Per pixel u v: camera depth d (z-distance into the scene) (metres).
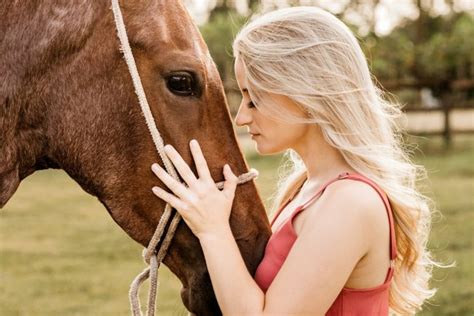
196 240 2.10
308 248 1.93
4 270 6.20
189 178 2.00
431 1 22.44
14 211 9.29
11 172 2.10
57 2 2.06
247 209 2.11
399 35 16.30
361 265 1.98
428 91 16.38
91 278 5.98
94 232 7.94
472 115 17.94
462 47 14.88
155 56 2.01
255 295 1.94
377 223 1.96
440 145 14.37
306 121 2.05
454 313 4.81
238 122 2.17
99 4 2.04
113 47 2.03
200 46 2.07
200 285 2.10
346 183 1.99
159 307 5.08
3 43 2.06
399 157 2.24
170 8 2.06
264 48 2.03
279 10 2.11
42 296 5.43
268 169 11.88
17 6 2.06
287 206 2.26
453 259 6.20
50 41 2.04
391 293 2.23
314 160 2.12
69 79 2.05
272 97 2.06
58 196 10.66
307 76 2.01
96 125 2.06
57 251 6.97
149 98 2.02
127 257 6.75
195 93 2.03
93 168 2.09
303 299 1.91
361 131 2.04
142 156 2.05
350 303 1.99
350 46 2.06
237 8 19.36
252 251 2.09
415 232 2.12
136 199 2.08
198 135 2.05
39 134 2.11
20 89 2.06
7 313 5.01
